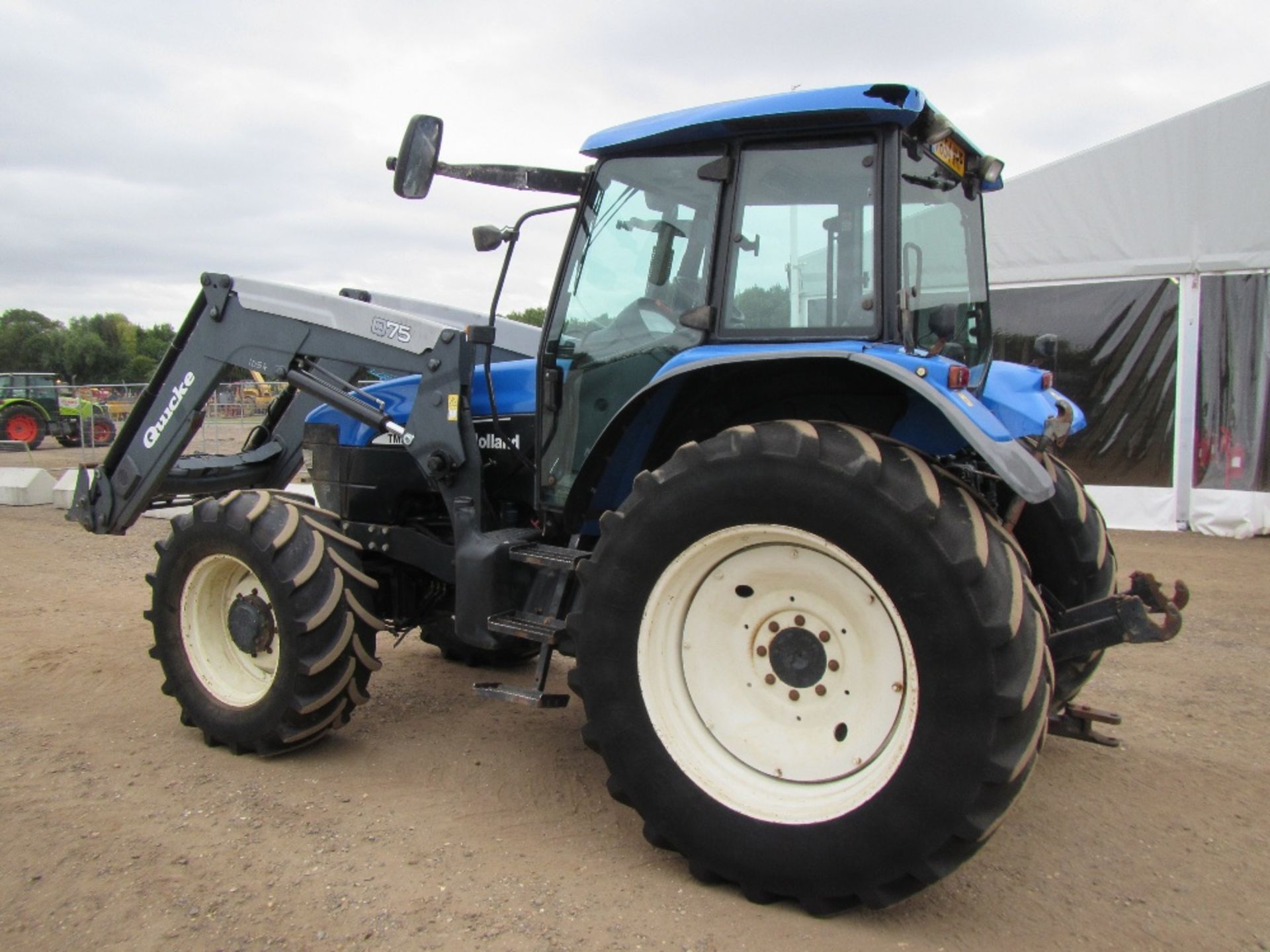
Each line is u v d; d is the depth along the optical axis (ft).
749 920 8.14
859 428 8.37
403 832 9.80
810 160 9.46
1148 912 8.41
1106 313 30.37
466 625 11.08
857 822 7.80
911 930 8.02
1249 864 9.32
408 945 7.70
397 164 11.00
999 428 8.31
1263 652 16.87
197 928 7.93
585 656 9.09
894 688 8.04
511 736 12.79
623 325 10.78
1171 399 29.50
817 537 8.06
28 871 8.86
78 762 11.65
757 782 8.55
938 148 10.33
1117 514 30.40
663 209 10.41
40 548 26.66
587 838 9.75
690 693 8.99
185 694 12.35
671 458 10.07
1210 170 28.12
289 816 10.16
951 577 7.46
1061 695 11.46
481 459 12.52
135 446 14.58
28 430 65.62
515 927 7.95
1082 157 30.09
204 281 13.79
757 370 9.66
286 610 11.35
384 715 13.65
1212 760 12.02
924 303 9.97
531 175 12.10
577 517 10.80
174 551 12.36
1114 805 10.68
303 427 16.33
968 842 7.50
